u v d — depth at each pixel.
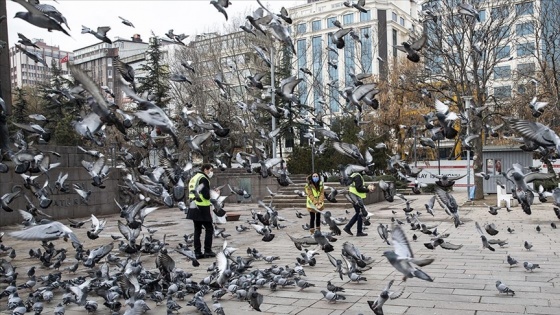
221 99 29.81
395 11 46.12
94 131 6.48
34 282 8.29
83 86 5.50
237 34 34.91
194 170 12.30
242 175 28.12
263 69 30.19
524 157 28.78
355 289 7.88
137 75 40.19
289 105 20.20
